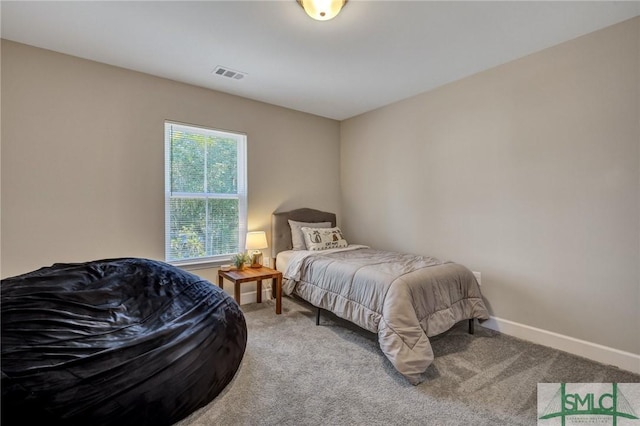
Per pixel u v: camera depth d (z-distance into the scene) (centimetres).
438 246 334
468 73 300
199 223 338
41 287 212
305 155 420
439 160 332
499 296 285
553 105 251
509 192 278
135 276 251
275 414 169
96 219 275
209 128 338
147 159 301
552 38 239
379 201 401
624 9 204
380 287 232
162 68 289
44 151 253
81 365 150
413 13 207
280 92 348
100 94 277
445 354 238
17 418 129
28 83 247
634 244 216
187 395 162
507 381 202
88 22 218
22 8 202
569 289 245
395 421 164
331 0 188
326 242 370
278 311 323
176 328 184
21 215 244
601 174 229
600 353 229
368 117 415
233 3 198
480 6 200
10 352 156
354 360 228
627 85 217
